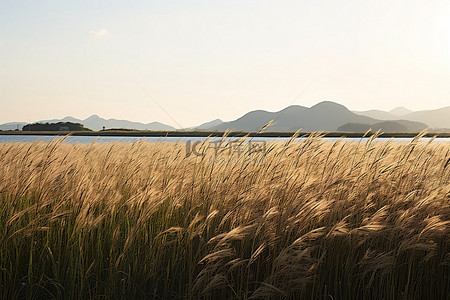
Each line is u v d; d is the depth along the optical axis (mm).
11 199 4711
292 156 5676
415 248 3613
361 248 4148
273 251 3807
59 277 3701
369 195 4711
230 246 3973
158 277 3703
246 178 5156
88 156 6984
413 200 4641
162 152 7188
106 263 3943
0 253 3730
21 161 5477
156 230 4375
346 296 3840
